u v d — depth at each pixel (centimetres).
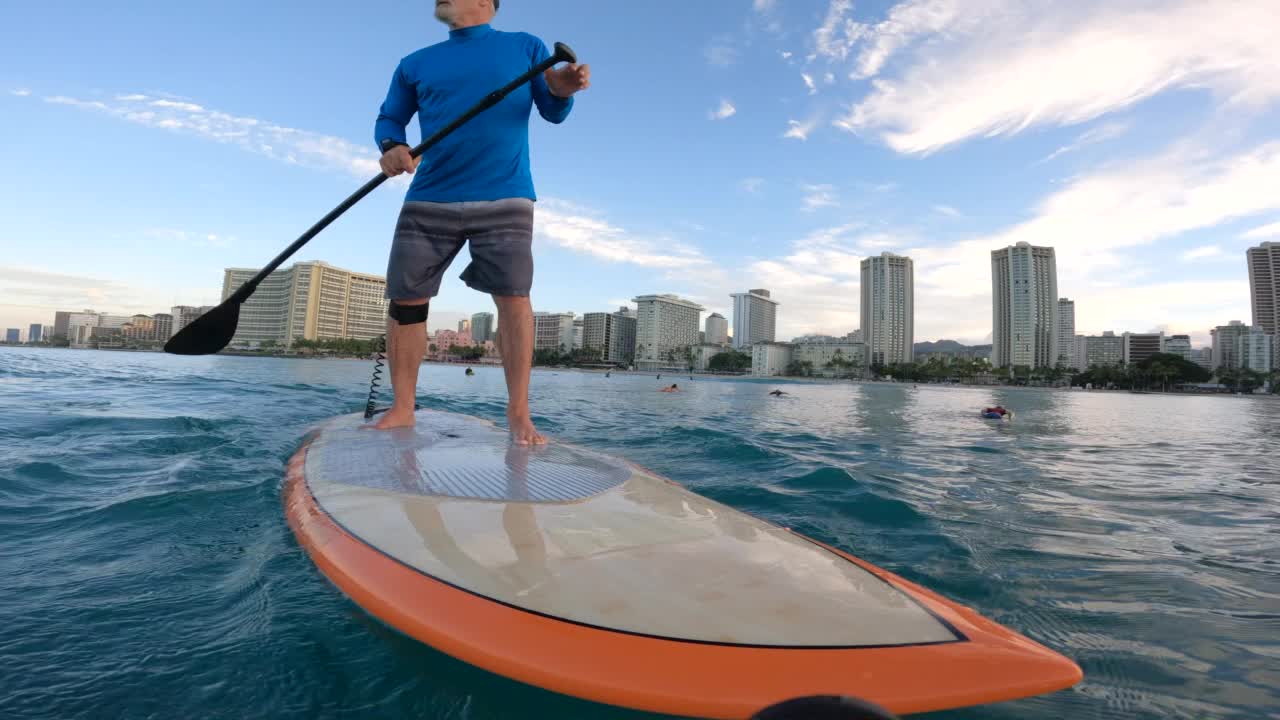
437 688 124
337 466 240
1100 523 325
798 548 165
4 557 191
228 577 178
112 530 220
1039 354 15225
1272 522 341
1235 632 177
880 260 16988
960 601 199
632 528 173
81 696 118
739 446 588
